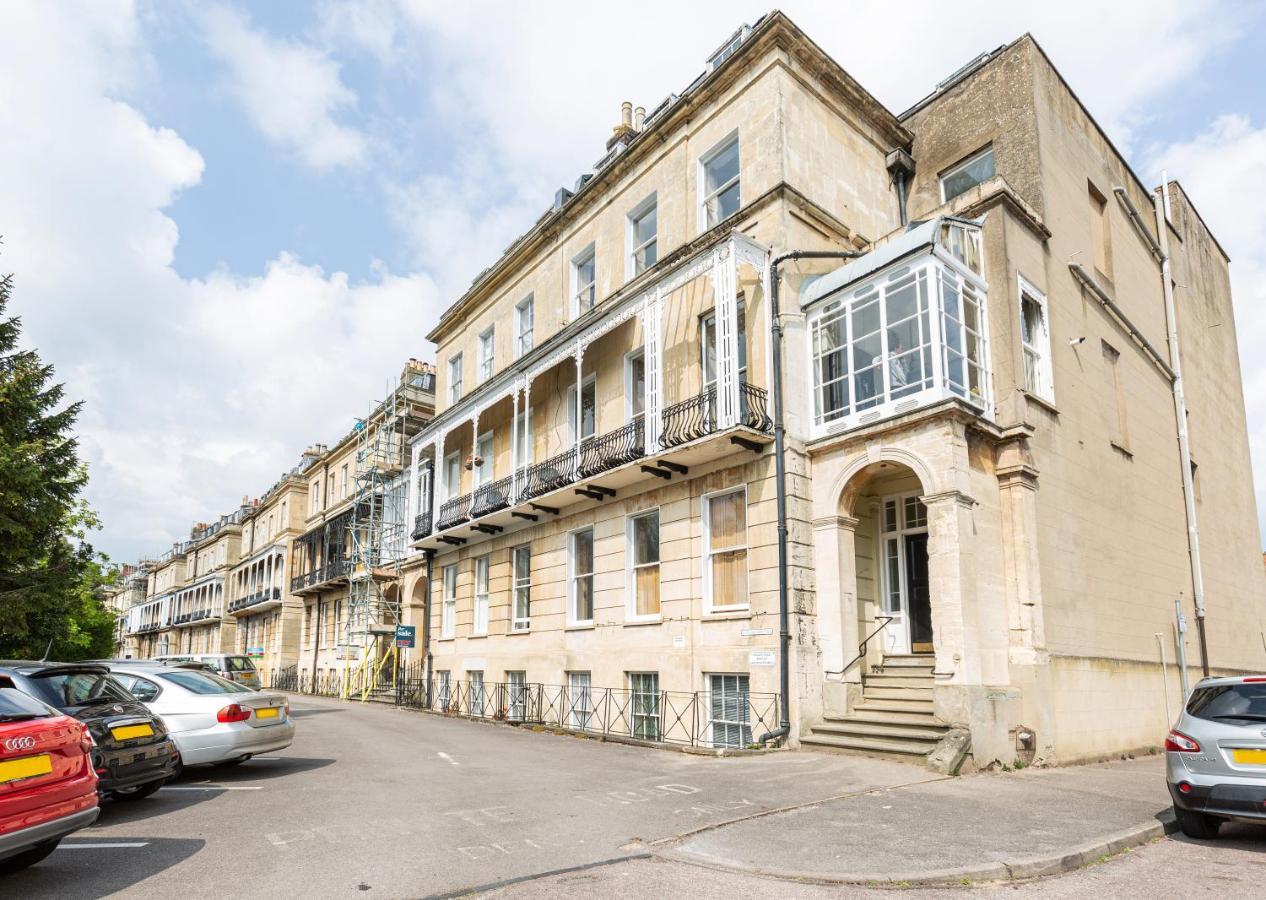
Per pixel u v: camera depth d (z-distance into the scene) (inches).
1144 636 649.6
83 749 245.9
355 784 388.8
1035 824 310.0
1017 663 503.2
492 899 217.9
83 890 224.7
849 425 542.9
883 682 540.4
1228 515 894.4
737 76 644.1
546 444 807.1
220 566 2384.4
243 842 276.2
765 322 576.1
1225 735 288.5
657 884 233.3
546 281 872.9
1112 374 695.7
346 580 1386.6
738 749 499.5
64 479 841.5
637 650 637.9
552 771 430.0
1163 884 244.4
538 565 781.3
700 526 602.5
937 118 712.4
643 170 737.0
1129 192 810.8
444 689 926.4
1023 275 578.9
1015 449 526.0
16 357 818.2
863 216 664.4
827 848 271.4
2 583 778.2
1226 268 1052.5
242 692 425.7
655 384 609.0
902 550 583.5
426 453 1094.4
